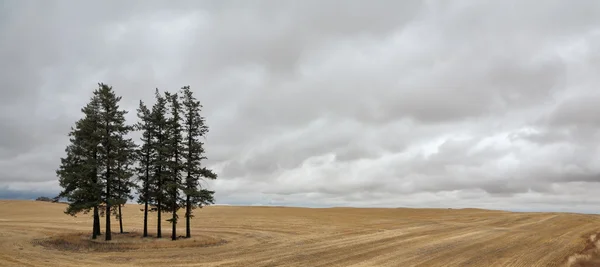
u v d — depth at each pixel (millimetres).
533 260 23562
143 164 38438
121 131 36281
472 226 49750
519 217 63781
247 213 75688
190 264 23109
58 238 35219
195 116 38500
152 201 38312
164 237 38625
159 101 38469
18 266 21891
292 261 23984
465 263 22734
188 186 37625
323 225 52375
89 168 33969
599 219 58250
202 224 55062
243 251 28984
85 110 35656
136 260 24703
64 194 35719
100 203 34688
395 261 23672
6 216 68250
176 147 37375
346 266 22047
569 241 32938
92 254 27281
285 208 91125
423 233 41312
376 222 57250
